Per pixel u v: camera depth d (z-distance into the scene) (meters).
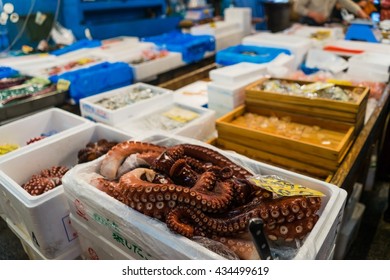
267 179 0.97
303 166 1.33
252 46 2.43
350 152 1.34
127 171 1.17
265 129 1.48
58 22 2.79
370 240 2.02
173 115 1.72
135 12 3.27
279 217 0.86
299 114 1.50
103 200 0.99
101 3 2.82
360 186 2.00
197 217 0.88
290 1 3.14
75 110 2.00
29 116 1.77
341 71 2.13
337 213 0.90
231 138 1.49
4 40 2.50
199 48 2.70
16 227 1.44
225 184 0.99
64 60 2.34
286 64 2.13
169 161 1.08
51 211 1.18
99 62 2.27
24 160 1.42
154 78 2.39
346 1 3.06
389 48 2.35
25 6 2.54
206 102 1.96
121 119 1.67
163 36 2.97
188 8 3.68
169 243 0.84
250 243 0.88
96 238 1.11
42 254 1.27
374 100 1.79
